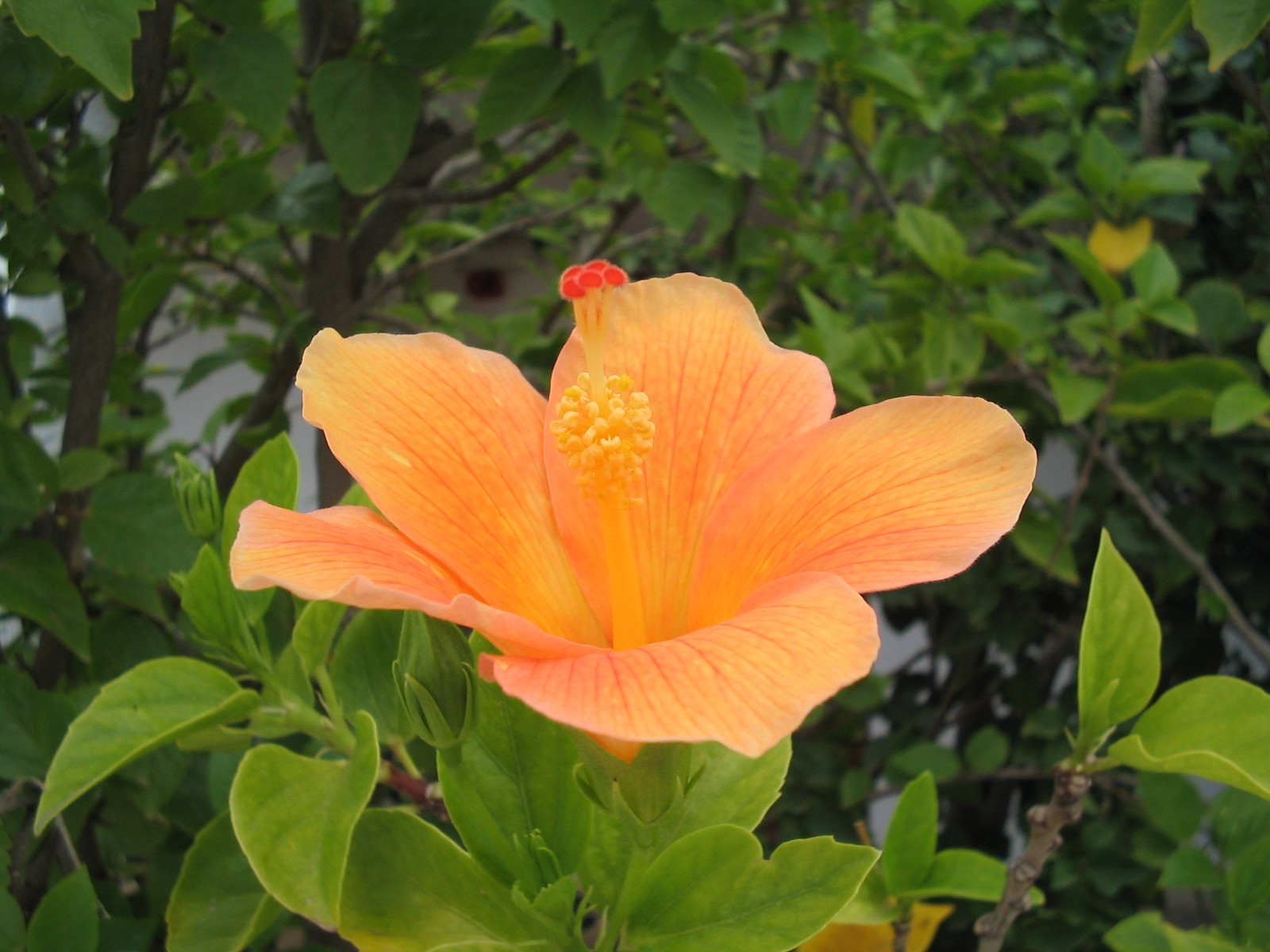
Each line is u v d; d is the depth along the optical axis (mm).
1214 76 522
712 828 263
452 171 562
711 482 282
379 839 271
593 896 277
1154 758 263
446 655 254
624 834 280
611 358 289
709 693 208
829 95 568
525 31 498
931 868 310
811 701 204
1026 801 574
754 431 283
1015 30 620
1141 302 464
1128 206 512
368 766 253
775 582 243
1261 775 269
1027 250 642
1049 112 602
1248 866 320
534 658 233
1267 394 400
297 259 475
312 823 260
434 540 253
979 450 253
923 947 379
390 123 390
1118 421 540
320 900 246
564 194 730
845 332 534
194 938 281
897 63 514
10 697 322
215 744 286
